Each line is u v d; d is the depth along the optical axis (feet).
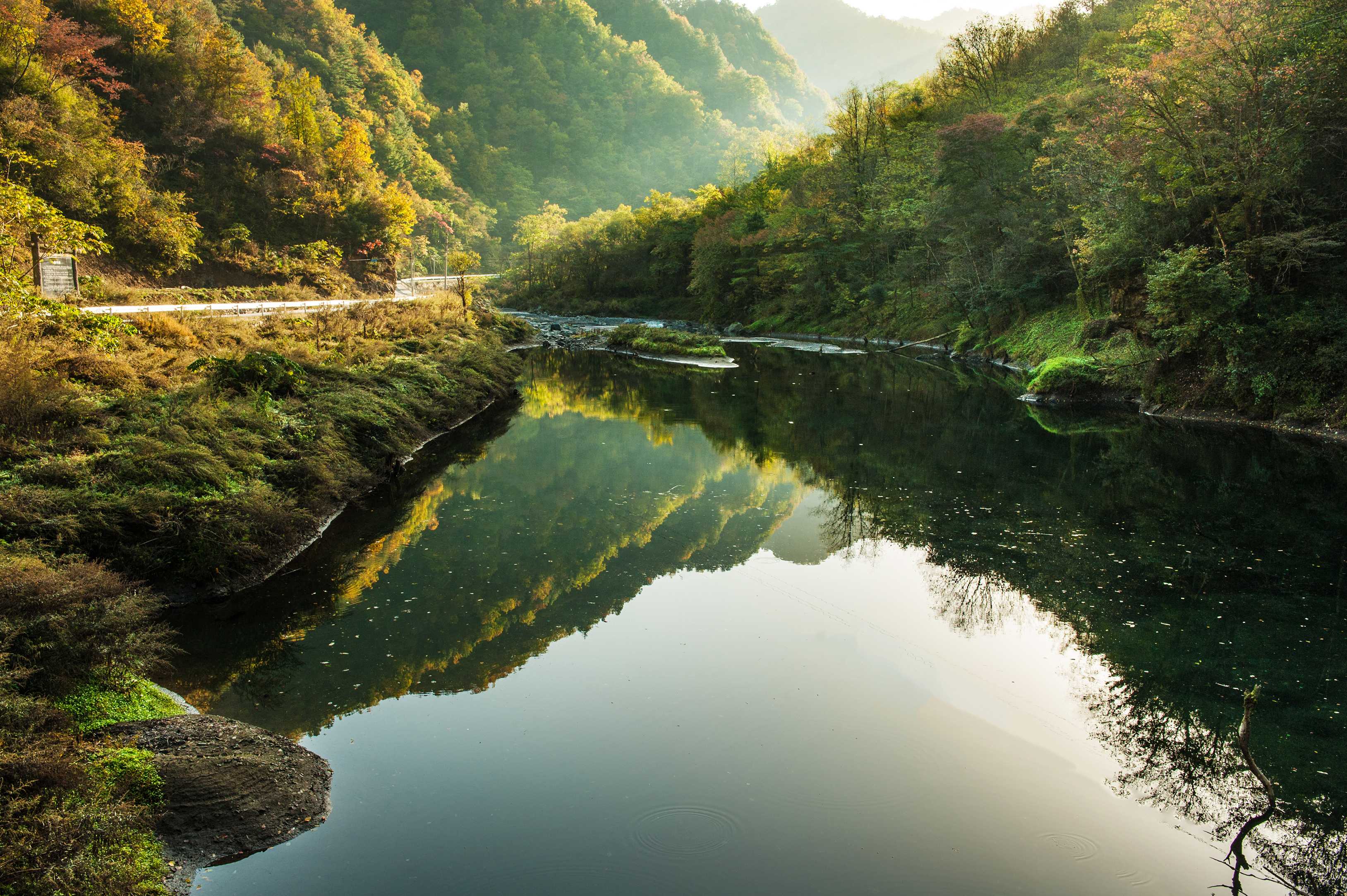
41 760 14.76
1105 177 79.20
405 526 39.86
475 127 506.89
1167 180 71.46
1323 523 38.52
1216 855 16.15
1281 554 34.42
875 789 18.26
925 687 23.38
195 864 15.07
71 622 19.47
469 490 47.44
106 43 135.95
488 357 84.58
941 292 129.90
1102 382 75.66
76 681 18.54
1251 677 23.72
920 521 40.01
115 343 42.70
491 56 558.15
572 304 248.93
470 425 68.08
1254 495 43.86
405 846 16.12
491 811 17.42
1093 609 28.81
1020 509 42.09
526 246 317.83
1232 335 63.87
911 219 131.95
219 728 18.88
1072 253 90.68
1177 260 64.34
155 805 15.71
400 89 410.52
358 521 40.11
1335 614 28.14
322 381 50.75
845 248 160.97
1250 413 62.59
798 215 174.19
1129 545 35.78
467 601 30.55
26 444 28.48
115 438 30.53
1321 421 57.62
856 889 14.93
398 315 85.46
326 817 17.13
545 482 49.62
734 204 224.94
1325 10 59.21
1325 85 59.67
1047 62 134.31
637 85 596.70
